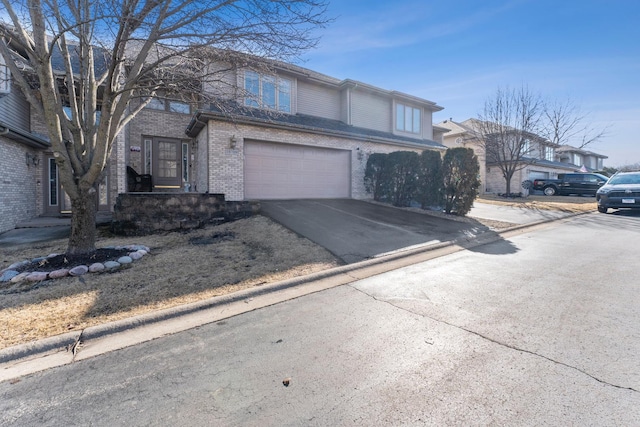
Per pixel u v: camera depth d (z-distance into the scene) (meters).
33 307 3.74
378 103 16.62
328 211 10.15
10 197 9.25
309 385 2.32
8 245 7.16
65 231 8.88
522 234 8.31
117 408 2.13
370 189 13.77
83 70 5.80
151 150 12.62
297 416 2.01
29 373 2.57
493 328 3.11
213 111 9.85
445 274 4.96
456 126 25.38
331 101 15.66
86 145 5.64
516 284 4.39
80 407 2.15
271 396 2.21
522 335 2.95
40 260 5.39
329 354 2.74
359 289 4.39
